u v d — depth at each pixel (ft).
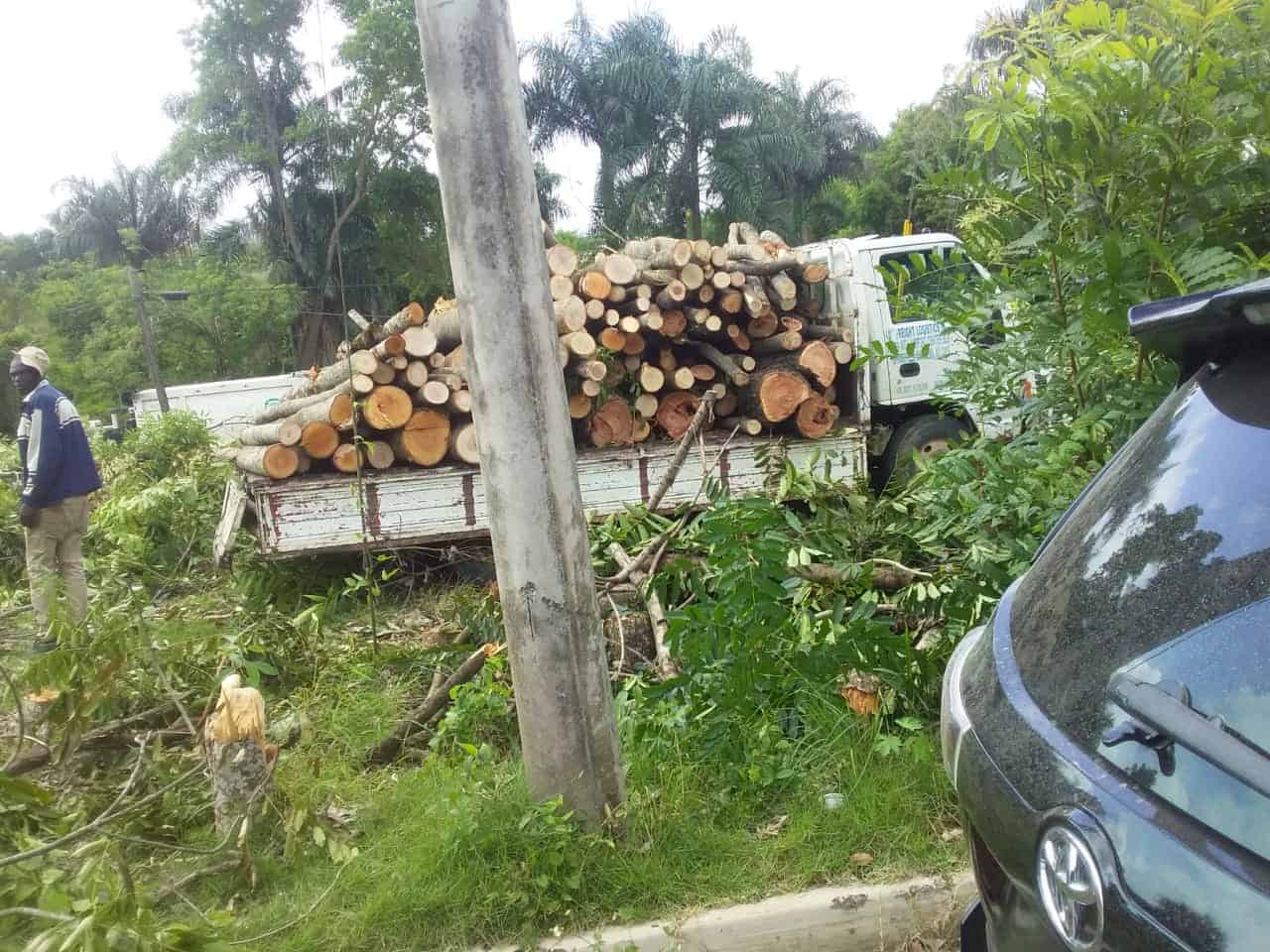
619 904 10.24
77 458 20.84
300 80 112.37
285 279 115.14
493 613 16.78
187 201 129.08
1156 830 4.28
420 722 14.98
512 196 9.98
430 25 9.80
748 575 12.53
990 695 5.86
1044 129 11.94
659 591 15.44
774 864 10.70
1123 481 6.16
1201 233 11.71
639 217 86.28
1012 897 5.30
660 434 24.90
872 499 17.63
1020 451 13.20
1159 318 6.29
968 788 5.57
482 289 10.04
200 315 113.29
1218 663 4.66
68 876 9.84
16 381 21.17
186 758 13.61
